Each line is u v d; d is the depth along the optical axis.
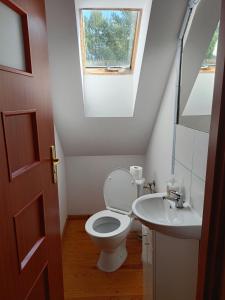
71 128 2.40
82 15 1.83
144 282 1.67
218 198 0.67
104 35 2.04
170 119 1.85
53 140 1.19
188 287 1.40
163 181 2.08
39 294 1.03
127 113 2.35
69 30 1.53
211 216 0.69
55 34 1.55
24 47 0.90
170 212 1.47
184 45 1.53
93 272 2.06
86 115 2.30
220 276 0.69
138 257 2.24
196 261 1.34
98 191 2.95
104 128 2.42
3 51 0.76
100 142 2.62
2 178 0.73
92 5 1.71
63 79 1.87
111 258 2.07
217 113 0.65
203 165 1.29
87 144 2.65
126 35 2.04
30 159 0.95
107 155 2.84
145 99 2.09
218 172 0.66
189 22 1.43
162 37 1.58
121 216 2.22
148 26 1.50
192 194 1.45
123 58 2.21
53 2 1.37
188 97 1.50
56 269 1.23
